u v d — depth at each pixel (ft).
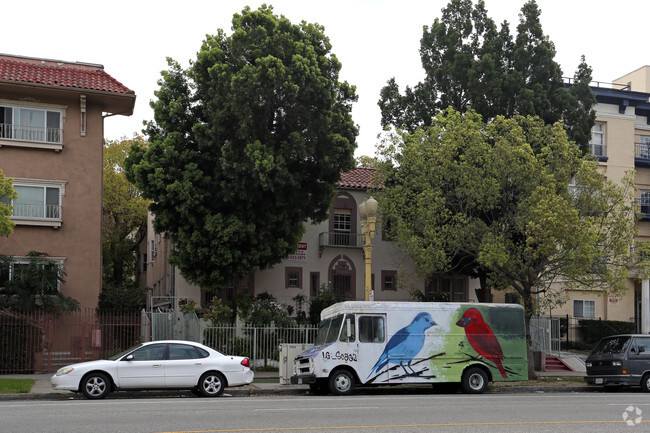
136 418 42.19
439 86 109.09
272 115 91.56
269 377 80.33
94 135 94.22
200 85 93.04
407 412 46.85
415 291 108.78
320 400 57.21
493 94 101.86
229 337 87.20
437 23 111.24
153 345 60.85
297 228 98.99
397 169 95.96
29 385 65.51
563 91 103.91
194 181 90.43
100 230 93.61
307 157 92.48
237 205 92.12
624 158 127.34
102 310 91.25
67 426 38.40
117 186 149.79
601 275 80.23
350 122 95.81
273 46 88.84
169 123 93.71
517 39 106.52
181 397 61.72
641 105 129.39
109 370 58.80
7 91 90.17
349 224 115.44
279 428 38.45
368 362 66.08
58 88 89.97
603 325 115.34
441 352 67.92
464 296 120.06
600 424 42.04
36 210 90.99
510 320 70.54
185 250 92.22
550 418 44.62
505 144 81.20
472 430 38.34
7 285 82.33
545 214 74.02
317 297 105.50
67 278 91.25
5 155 90.22
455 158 88.74
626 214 81.25
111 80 96.37
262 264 96.17
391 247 116.88
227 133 89.81
